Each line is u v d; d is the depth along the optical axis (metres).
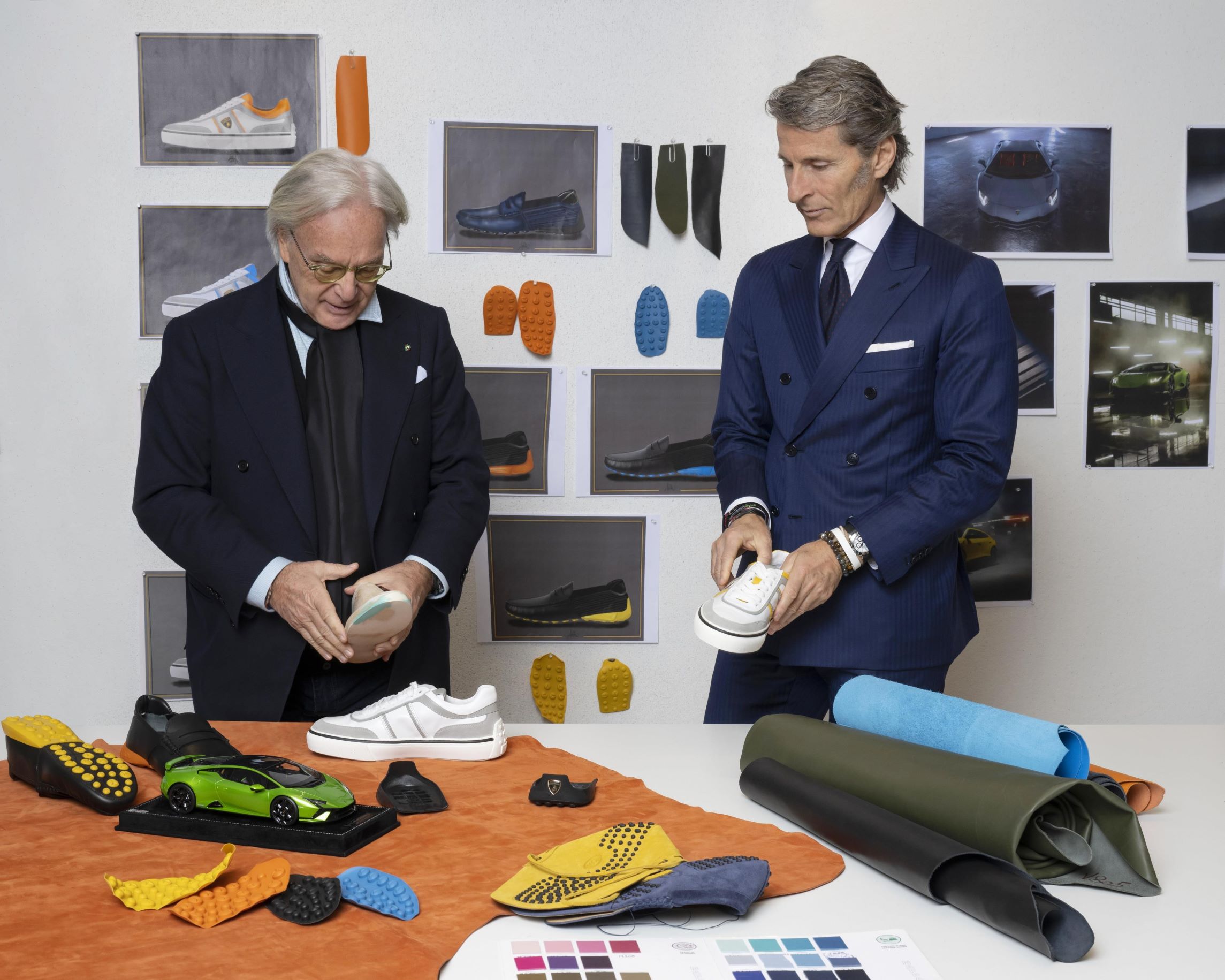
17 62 2.71
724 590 1.49
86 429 2.80
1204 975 0.80
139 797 1.15
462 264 2.83
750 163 2.85
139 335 2.79
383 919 0.87
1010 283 2.88
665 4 2.80
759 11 2.81
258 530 1.79
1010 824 0.90
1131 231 2.88
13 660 2.84
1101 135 2.85
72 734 1.22
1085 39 2.83
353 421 1.85
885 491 1.69
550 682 2.92
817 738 1.19
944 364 1.65
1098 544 2.97
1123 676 3.00
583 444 2.90
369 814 1.06
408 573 1.70
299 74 2.76
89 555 2.83
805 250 1.80
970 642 2.98
